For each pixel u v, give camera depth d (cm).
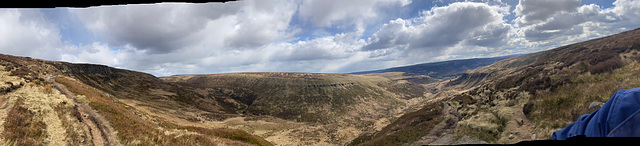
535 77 4525
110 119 2334
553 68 4619
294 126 9088
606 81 2441
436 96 15388
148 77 14762
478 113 3077
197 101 12675
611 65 2839
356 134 6850
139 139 1958
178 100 10888
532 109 2589
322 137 7031
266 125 8419
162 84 13838
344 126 9094
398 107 18788
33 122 1770
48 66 7750
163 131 2406
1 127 1515
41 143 1562
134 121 2555
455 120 3400
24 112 1920
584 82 2742
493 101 4097
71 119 2111
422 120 4216
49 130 1762
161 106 7988
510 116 2614
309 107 18162
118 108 3144
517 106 3089
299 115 16262
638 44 3650
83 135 1878
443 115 4178
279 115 16338
